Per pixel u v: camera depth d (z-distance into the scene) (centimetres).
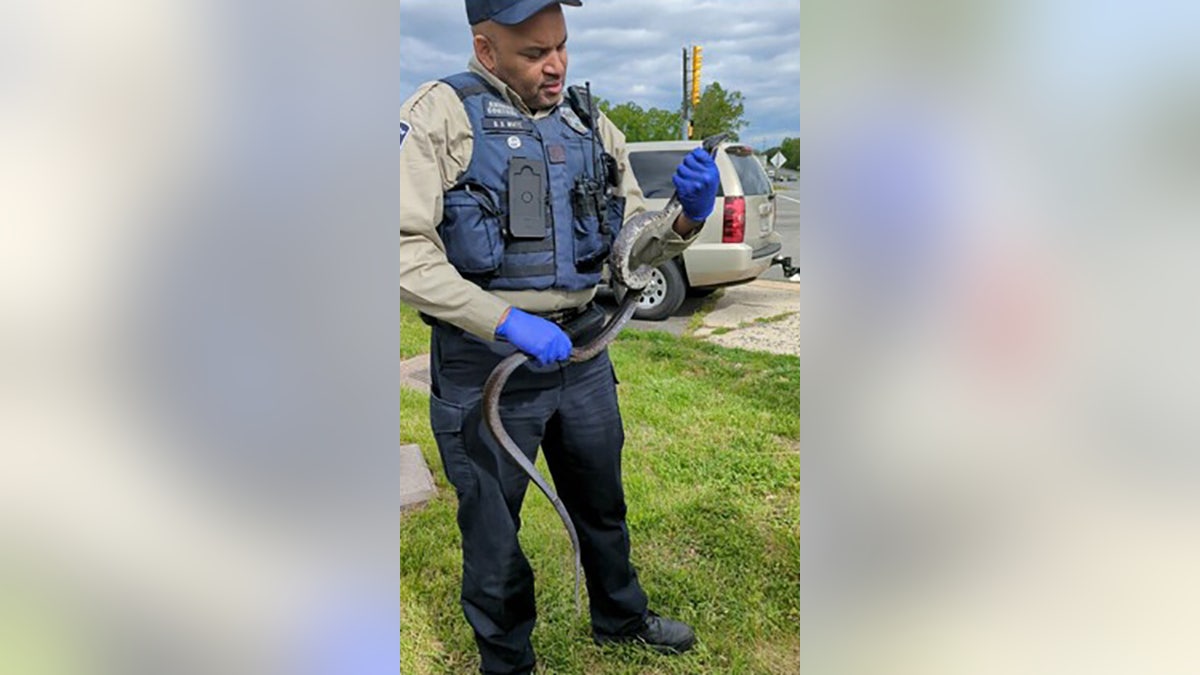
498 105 142
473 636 191
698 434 266
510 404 149
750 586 204
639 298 156
